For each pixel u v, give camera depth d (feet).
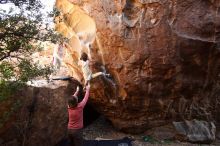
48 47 41.24
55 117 29.86
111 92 33.09
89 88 31.12
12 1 24.72
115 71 31.99
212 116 37.27
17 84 24.63
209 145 34.32
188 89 33.22
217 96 37.29
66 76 33.30
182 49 30.68
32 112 28.86
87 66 32.24
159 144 33.60
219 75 34.60
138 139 34.37
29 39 25.61
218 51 31.45
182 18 29.96
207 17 30.07
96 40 31.50
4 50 25.05
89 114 37.55
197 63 31.78
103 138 34.17
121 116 34.60
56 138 29.91
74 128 26.32
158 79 31.89
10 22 24.45
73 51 34.83
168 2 29.71
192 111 35.14
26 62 25.00
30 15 25.27
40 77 28.91
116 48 31.07
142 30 30.30
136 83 31.81
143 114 34.19
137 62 31.01
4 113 26.37
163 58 30.81
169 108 33.96
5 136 27.76
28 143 28.66
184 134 34.32
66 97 30.94
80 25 33.53
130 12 30.40
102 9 30.60
